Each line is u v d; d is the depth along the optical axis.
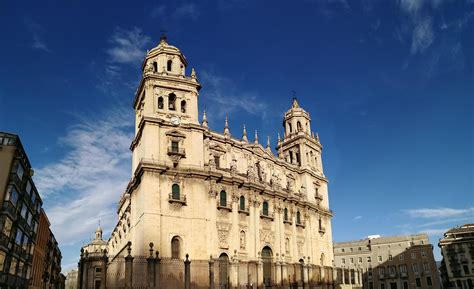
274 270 59.12
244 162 63.28
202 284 49.88
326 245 75.00
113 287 45.69
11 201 45.94
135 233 53.50
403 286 104.56
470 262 104.69
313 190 75.44
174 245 51.22
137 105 63.22
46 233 78.19
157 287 46.72
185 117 57.38
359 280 78.25
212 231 53.84
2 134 47.00
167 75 57.78
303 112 81.19
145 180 51.34
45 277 81.81
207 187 55.38
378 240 112.56
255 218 60.34
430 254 103.50
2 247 44.12
